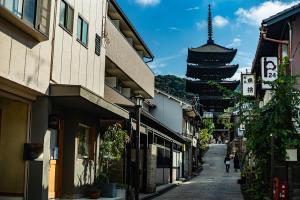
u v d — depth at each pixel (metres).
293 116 14.67
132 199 17.47
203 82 76.19
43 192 12.41
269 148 15.00
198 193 23.75
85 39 15.98
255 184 16.61
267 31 18.83
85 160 15.71
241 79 19.69
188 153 42.59
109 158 17.55
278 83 14.88
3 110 12.77
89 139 16.62
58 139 14.55
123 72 23.06
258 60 21.42
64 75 14.02
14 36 10.87
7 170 12.55
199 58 80.81
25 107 12.66
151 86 31.70
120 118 17.56
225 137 85.44
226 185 29.81
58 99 13.12
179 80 84.38
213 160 61.06
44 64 12.54
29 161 12.42
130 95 28.00
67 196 14.45
